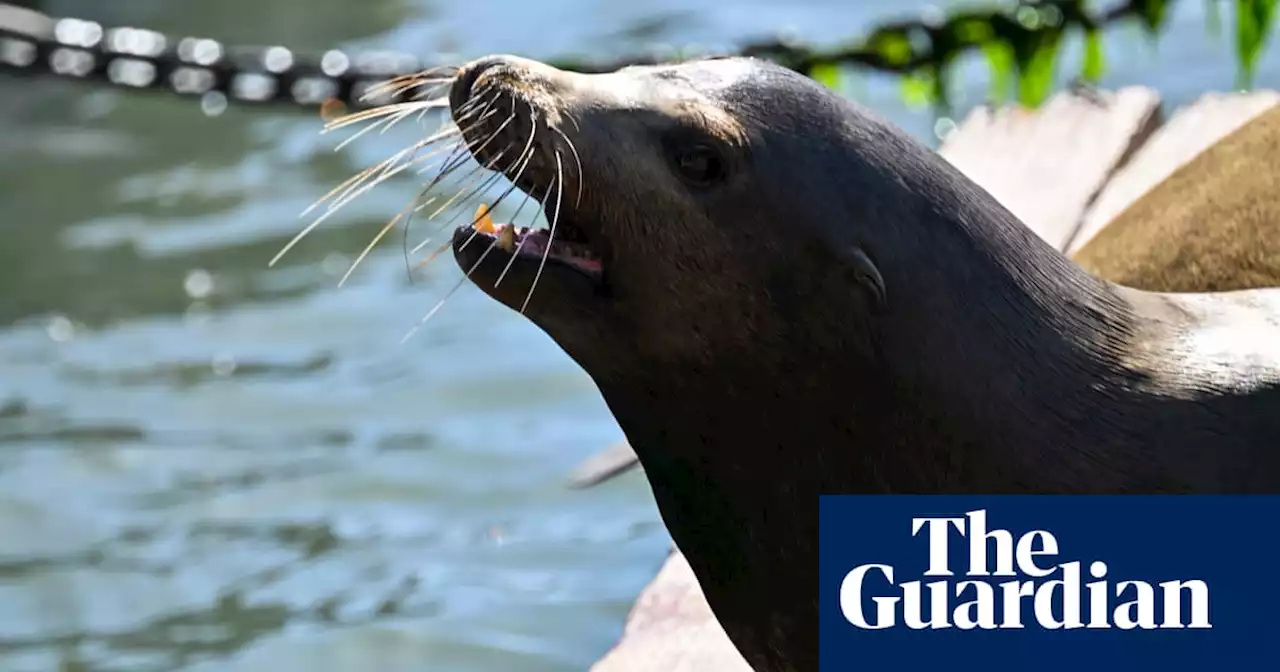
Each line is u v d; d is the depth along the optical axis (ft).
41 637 26.04
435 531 28.04
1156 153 25.53
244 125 45.60
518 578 26.63
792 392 14.53
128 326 35.83
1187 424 14.33
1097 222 24.26
